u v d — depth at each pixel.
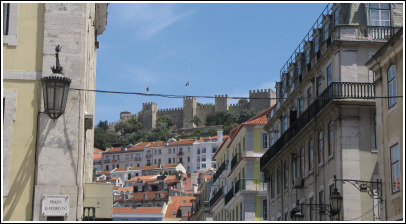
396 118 21.36
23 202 14.00
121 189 142.50
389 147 21.97
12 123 14.22
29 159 14.17
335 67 28.94
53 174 14.19
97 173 191.12
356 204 26.78
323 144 29.95
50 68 14.51
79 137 14.42
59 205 14.06
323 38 31.75
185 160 189.50
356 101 27.84
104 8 24.72
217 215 59.19
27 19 14.78
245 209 46.00
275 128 41.62
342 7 29.61
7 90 14.28
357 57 28.67
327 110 28.66
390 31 28.95
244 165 47.94
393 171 21.64
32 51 14.62
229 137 56.03
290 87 37.75
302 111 35.00
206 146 187.38
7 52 14.52
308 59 34.16
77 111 14.51
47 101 13.55
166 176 145.12
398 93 21.11
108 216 17.83
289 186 35.91
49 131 14.32
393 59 21.77
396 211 21.12
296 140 33.97
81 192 14.55
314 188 30.94
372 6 29.53
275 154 38.06
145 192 127.00
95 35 26.41
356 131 27.81
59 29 14.78
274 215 39.31
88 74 18.88
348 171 27.30
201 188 69.81
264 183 46.81
